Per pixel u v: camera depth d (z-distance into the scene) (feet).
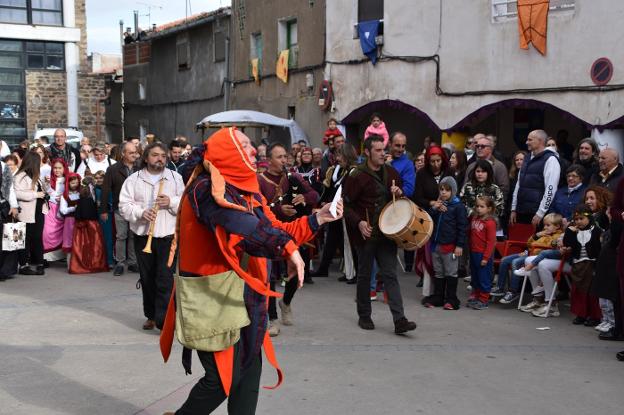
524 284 27.84
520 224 30.58
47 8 112.68
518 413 16.76
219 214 12.24
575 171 29.12
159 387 18.56
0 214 33.81
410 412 16.78
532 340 23.47
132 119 110.93
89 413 16.71
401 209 23.49
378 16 56.24
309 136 64.39
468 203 29.48
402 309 23.84
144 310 24.63
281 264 31.17
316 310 28.02
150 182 24.59
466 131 51.37
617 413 16.84
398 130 59.93
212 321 12.59
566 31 44.32
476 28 49.03
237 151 12.59
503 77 47.73
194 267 12.94
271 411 16.83
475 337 23.81
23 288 32.68
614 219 22.59
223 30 81.46
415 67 52.95
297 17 65.36
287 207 26.48
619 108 42.22
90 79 117.19
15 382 18.89
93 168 44.98
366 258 24.64
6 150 46.96
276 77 69.77
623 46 41.86
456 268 28.12
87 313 27.30
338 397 17.78
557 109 45.09
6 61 111.14
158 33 94.94
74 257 36.88
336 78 59.82
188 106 91.91
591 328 25.22
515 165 35.40
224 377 12.67
